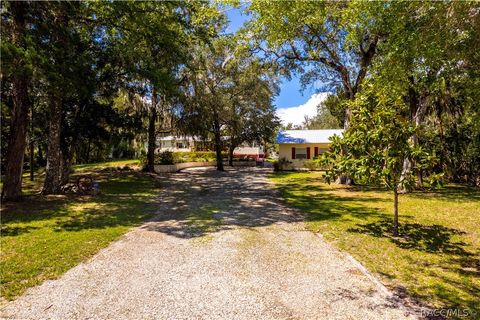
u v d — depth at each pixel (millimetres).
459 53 8266
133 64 13039
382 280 4617
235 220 8539
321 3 13133
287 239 6715
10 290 4238
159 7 12266
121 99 21906
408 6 8359
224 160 40219
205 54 23578
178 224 8086
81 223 8164
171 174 24203
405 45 8578
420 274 4828
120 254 5746
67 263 5262
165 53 14227
